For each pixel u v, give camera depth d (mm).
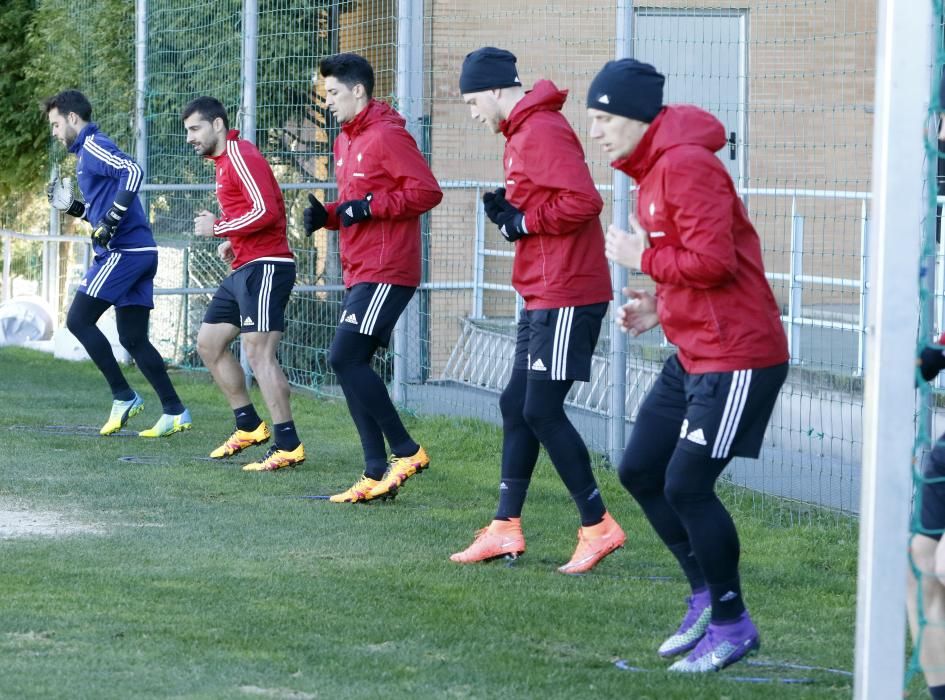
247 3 29828
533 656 11742
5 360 36281
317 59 30641
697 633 11938
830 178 30453
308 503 18656
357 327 18469
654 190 10984
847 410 20500
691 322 11055
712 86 28641
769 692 10875
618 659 11828
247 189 20422
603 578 14883
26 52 46500
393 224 18312
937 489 10164
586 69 29453
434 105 30578
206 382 31703
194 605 13023
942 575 9695
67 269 46906
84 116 23812
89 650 11406
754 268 11031
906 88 8617
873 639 8727
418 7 26719
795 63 29469
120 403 24219
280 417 21094
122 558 15008
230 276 21297
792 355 23172
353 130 18328
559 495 19688
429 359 28828
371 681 10836
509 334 28109
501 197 15312
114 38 35594
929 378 10336
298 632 12203
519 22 29969
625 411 21938
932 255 10508
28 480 19672
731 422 11000
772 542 17031
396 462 18938
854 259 30688
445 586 14195
